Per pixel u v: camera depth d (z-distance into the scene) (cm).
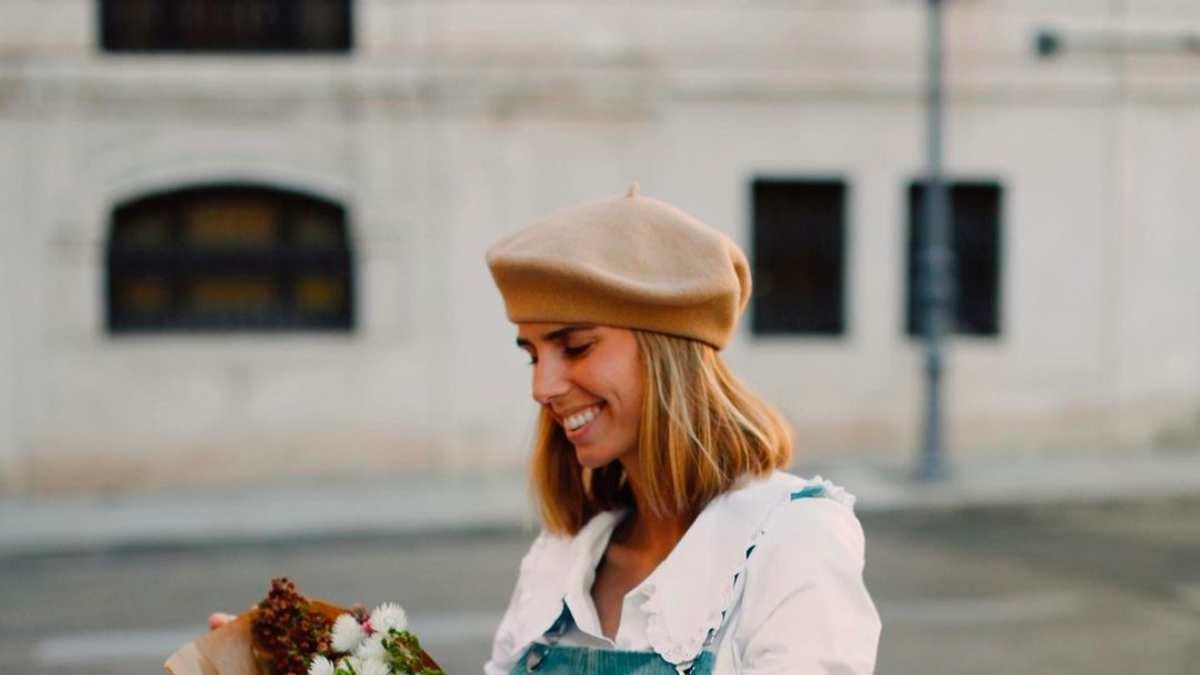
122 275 1201
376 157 1213
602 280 159
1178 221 1322
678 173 1259
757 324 1280
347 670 167
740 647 157
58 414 1180
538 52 1229
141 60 1179
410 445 1228
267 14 1216
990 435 1305
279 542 1003
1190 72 1309
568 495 187
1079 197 1309
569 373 166
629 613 166
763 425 171
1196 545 948
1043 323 1310
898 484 1143
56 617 774
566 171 1244
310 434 1215
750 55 1255
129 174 1182
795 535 157
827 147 1272
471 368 1232
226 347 1200
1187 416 1330
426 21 1216
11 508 1116
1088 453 1313
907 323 1297
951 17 1283
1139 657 645
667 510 169
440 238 1225
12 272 1170
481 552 957
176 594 837
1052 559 898
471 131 1226
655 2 1247
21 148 1168
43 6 1166
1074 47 1292
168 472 1195
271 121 1198
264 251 1217
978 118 1291
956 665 630
